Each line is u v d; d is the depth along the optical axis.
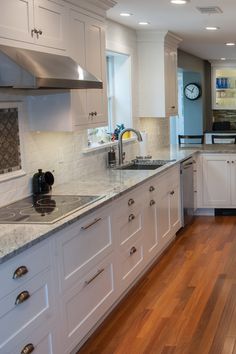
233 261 4.51
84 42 3.60
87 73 3.15
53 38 3.12
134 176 4.18
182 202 5.57
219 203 6.35
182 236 5.43
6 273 2.07
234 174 6.24
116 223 3.40
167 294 3.77
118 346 2.98
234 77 10.66
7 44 2.63
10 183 3.12
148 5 4.25
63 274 2.60
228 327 3.16
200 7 4.39
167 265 4.45
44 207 2.96
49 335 2.46
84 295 2.89
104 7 3.92
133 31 5.63
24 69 2.46
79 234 2.79
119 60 5.53
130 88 5.55
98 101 3.87
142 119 6.04
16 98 3.16
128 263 3.70
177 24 5.28
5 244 2.17
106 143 4.84
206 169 6.31
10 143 3.11
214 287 3.87
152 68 5.82
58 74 2.73
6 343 2.09
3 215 2.77
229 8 4.45
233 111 10.91
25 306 2.23
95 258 3.04
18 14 2.72
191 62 9.09
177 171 5.34
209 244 5.10
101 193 3.37
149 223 4.26
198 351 2.88
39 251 2.34
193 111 10.18
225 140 9.75
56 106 3.31
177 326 3.21
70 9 3.35
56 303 2.53
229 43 7.21
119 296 3.53
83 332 2.88
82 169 4.26
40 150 3.51
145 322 3.30
